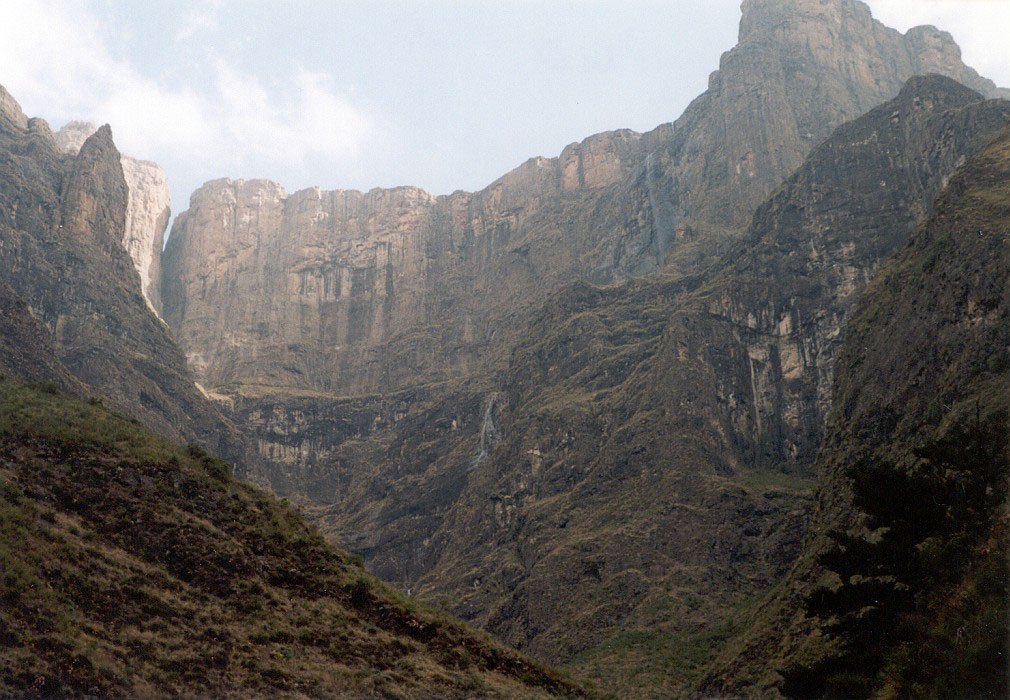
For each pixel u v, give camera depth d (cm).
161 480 5681
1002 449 5516
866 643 5422
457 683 5044
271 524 5856
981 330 10944
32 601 4169
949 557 5297
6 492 4975
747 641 11744
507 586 17662
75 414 6116
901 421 11738
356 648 5034
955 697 4531
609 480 18575
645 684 12419
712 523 16462
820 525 12238
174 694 4072
